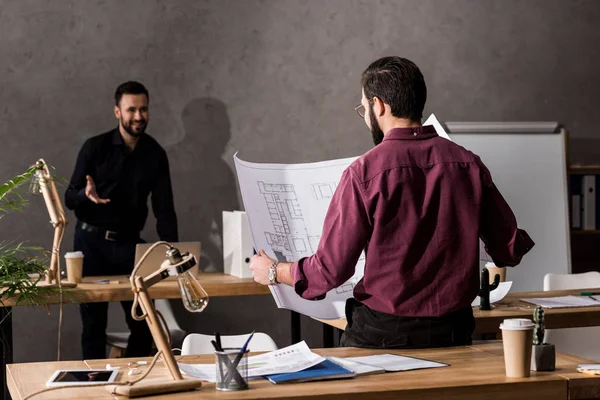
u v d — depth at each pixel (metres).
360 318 2.49
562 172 6.13
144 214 5.28
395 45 6.00
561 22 6.34
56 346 5.43
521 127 6.10
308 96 5.86
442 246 2.36
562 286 4.32
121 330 5.48
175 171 5.65
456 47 6.13
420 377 2.12
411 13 6.03
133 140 5.17
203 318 5.70
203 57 5.67
